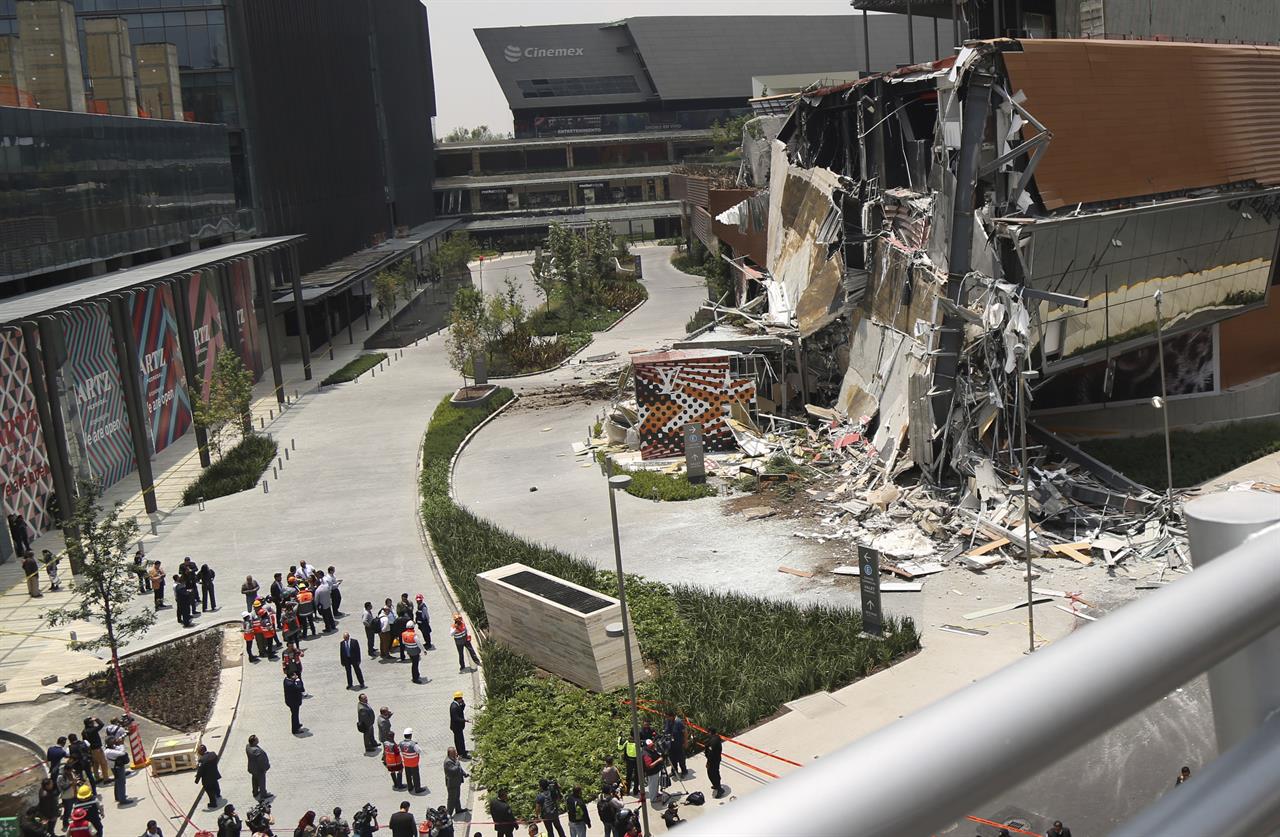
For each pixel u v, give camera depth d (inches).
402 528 1854.1
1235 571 81.5
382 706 1233.4
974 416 1695.4
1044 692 70.8
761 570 1530.5
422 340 3873.0
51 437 1706.4
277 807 1047.0
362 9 4990.2
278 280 3595.0
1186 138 1796.3
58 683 1336.1
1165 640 76.2
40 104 2269.9
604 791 979.9
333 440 2514.8
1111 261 1723.7
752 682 1153.4
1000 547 1515.7
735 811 60.8
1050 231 1619.1
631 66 6919.3
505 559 1581.0
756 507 1795.0
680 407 2119.8
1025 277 1628.9
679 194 5447.8
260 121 3412.9
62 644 1461.6
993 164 1630.2
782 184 2501.2
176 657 1396.4
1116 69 1715.1
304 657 1379.2
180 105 2952.8
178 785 1096.8
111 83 2556.6
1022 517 1573.6
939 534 1583.4
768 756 1040.8
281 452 2428.6
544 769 1048.2
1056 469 1697.8
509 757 1074.7
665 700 1132.5
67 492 1728.6
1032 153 1621.6
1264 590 80.7
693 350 2245.3
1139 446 1900.8
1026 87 1624.0
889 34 6919.3
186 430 2645.2
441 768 1104.2
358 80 4835.1
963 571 1467.8
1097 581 1400.1
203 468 2303.2
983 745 66.8
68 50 2277.3
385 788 1072.8
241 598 1588.3
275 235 3521.2
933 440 1728.6
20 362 1876.2
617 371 3029.0
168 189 2647.6
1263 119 1931.6
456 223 6614.2
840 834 60.1
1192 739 82.6
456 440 2379.4
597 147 6998.0
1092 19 1969.7
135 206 2445.9
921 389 1740.9
